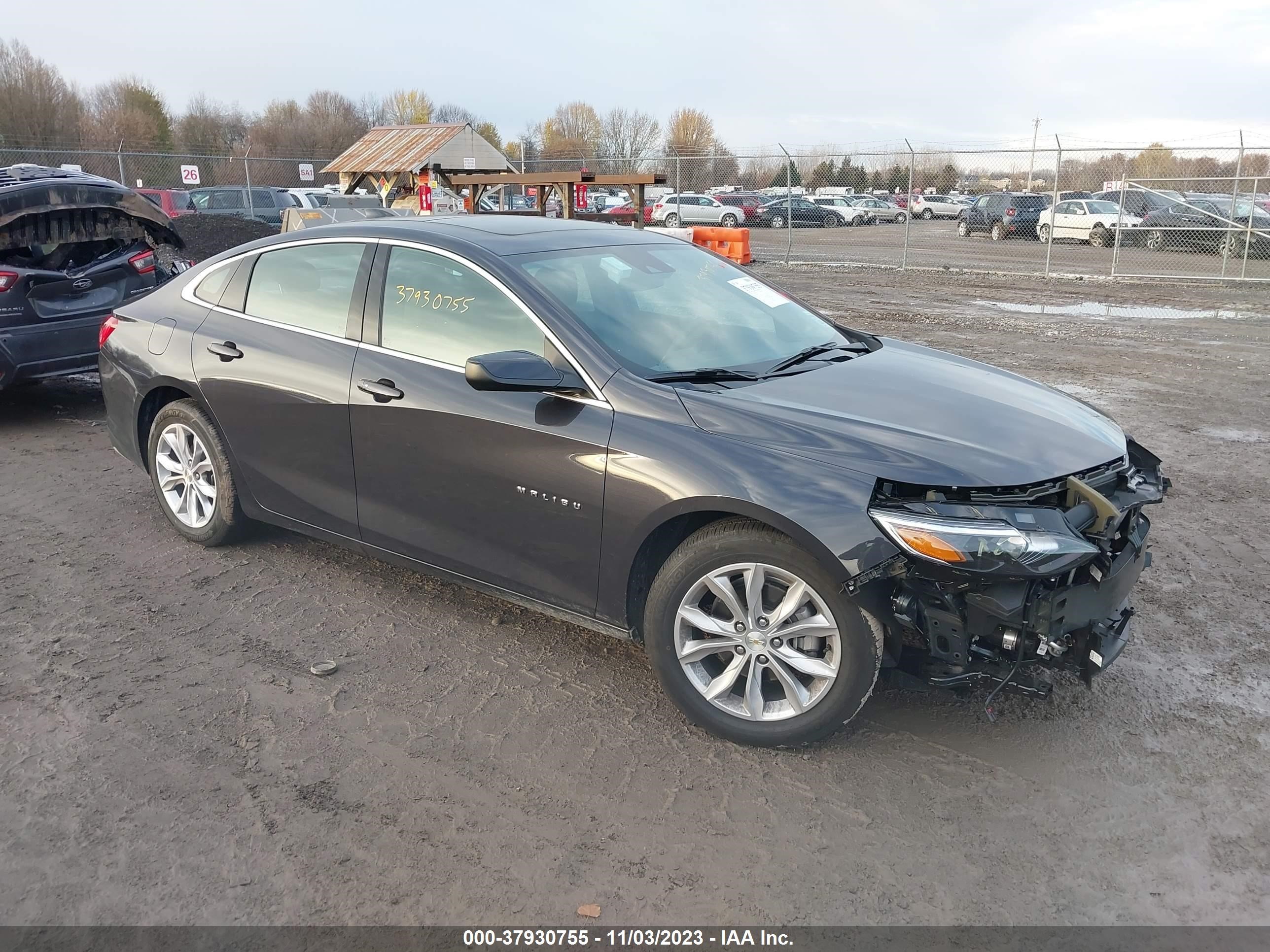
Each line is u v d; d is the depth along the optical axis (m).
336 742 3.20
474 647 3.86
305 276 4.22
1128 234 23.59
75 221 7.20
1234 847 2.73
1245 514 5.42
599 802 2.91
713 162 25.11
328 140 61.00
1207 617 4.14
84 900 2.50
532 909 2.49
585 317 3.53
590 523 3.30
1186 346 10.88
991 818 2.85
